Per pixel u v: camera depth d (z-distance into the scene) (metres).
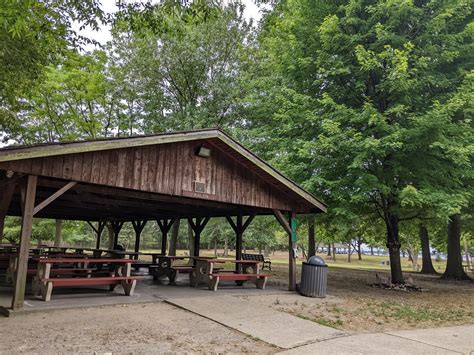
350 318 6.91
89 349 4.32
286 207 10.16
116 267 8.25
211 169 8.49
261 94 16.19
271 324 5.95
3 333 4.75
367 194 11.73
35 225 22.36
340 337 5.40
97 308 6.41
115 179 6.89
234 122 18.73
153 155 7.51
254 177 9.40
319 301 8.59
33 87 12.06
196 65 18.48
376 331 5.97
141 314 6.15
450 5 10.73
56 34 8.15
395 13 10.66
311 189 11.34
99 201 10.02
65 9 7.47
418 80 10.95
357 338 5.37
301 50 12.69
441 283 15.27
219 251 49.66
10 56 8.95
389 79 10.23
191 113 18.23
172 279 10.45
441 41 11.27
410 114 10.62
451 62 11.57
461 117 11.23
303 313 7.05
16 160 5.75
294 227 10.30
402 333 5.83
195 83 19.06
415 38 11.33
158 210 12.80
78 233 28.77
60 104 19.80
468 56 11.44
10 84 10.09
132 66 18.80
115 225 18.19
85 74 18.59
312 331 5.66
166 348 4.52
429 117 9.64
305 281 9.30
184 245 45.38
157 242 43.12
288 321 6.21
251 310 6.86
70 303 6.50
